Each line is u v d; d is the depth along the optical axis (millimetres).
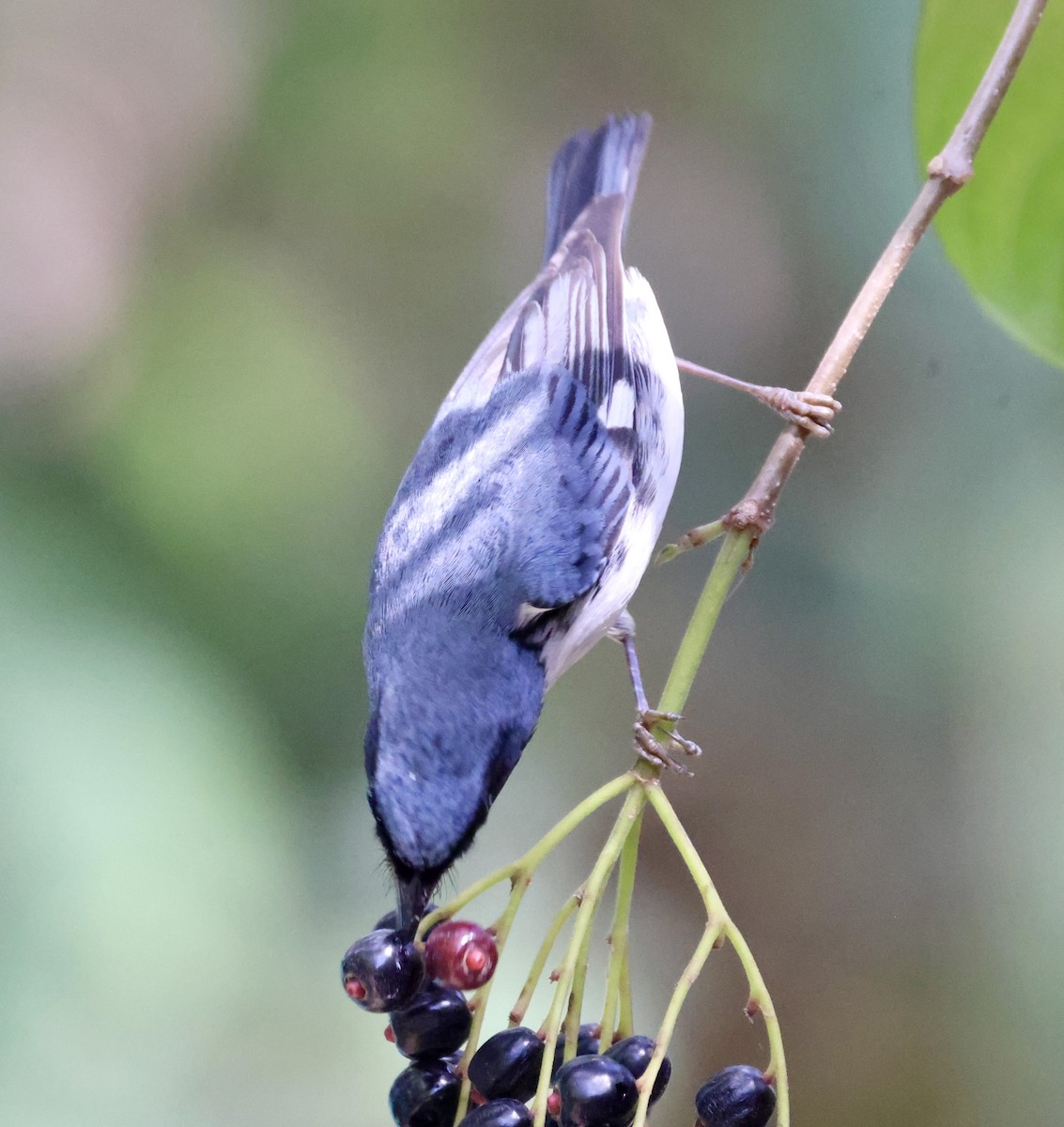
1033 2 2689
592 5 4352
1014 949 3779
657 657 4160
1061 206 2703
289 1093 2830
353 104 4184
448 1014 2648
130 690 2838
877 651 4070
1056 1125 3568
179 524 3330
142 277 3918
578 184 2801
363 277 4152
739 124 4383
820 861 3965
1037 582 3941
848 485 4172
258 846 2830
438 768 2697
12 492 3148
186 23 4051
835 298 4270
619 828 2637
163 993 2797
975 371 4105
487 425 2740
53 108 3936
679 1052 3756
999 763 3924
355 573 3463
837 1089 3680
